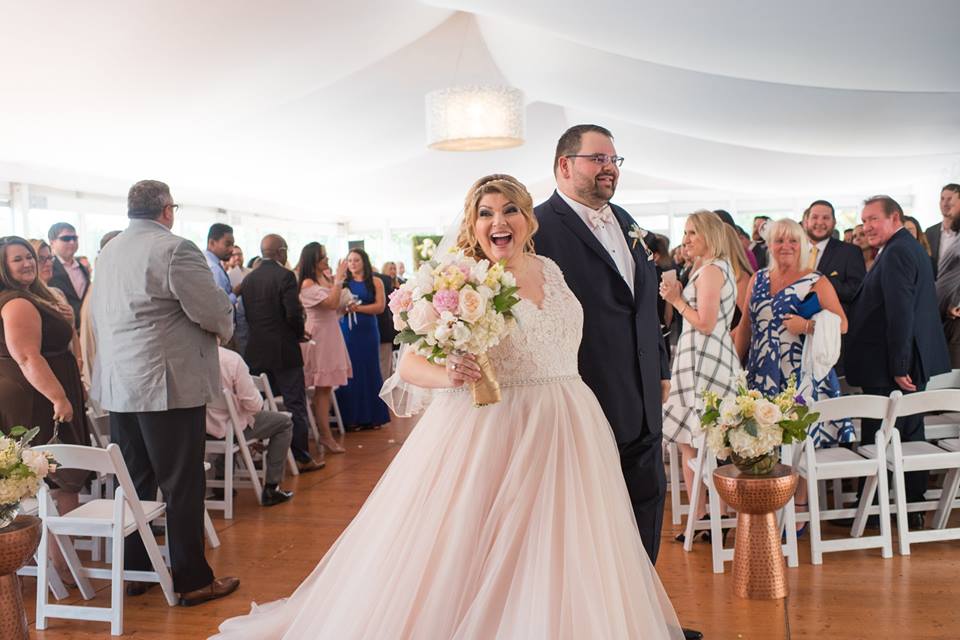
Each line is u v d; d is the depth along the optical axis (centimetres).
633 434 303
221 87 755
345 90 951
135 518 358
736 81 826
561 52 880
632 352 305
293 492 572
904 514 407
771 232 430
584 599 227
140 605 377
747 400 361
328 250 1706
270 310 623
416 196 1562
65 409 384
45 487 360
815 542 399
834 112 858
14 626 309
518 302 242
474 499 246
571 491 244
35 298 394
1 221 847
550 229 304
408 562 245
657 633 246
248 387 524
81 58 622
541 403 256
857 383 464
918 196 1316
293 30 685
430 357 238
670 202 1588
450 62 980
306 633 265
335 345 703
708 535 444
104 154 877
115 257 374
